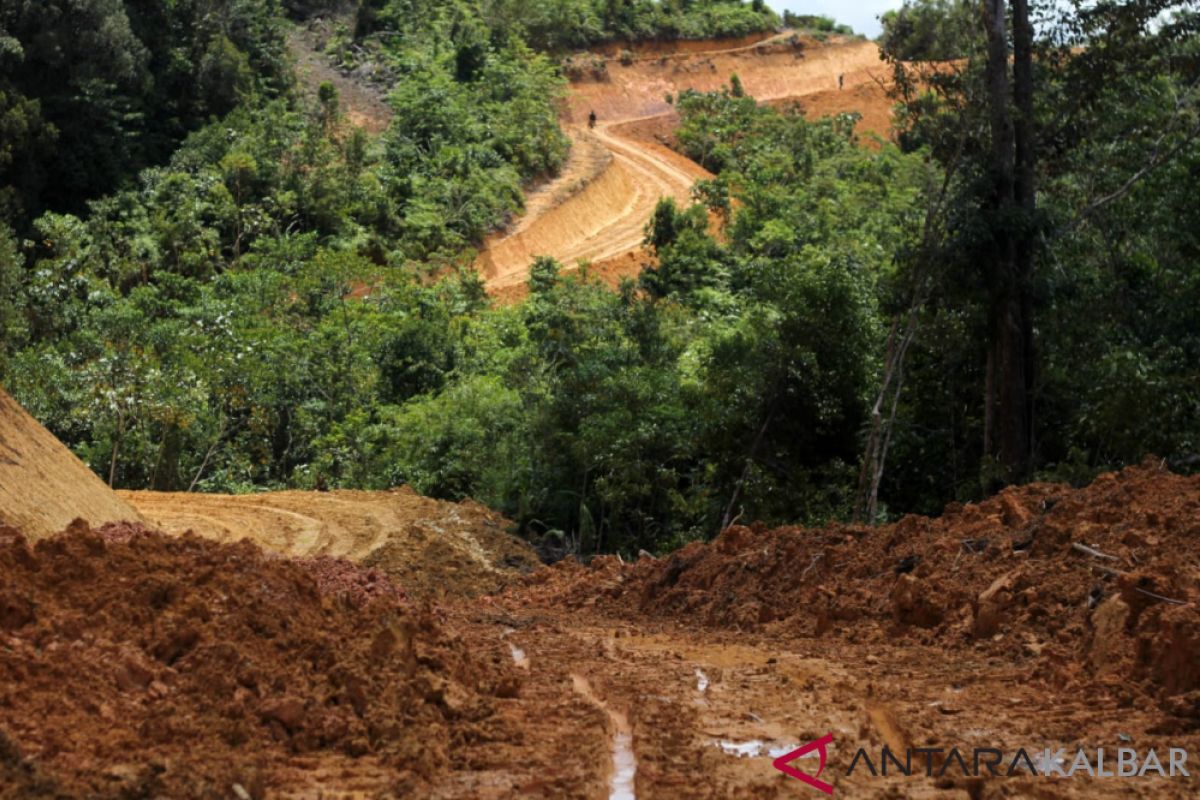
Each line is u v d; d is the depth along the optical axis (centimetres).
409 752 771
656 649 1354
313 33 9581
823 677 1149
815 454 3128
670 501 3136
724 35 12781
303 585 954
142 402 4031
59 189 6788
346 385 4728
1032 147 2956
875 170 9081
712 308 5794
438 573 2334
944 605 1374
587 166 8862
